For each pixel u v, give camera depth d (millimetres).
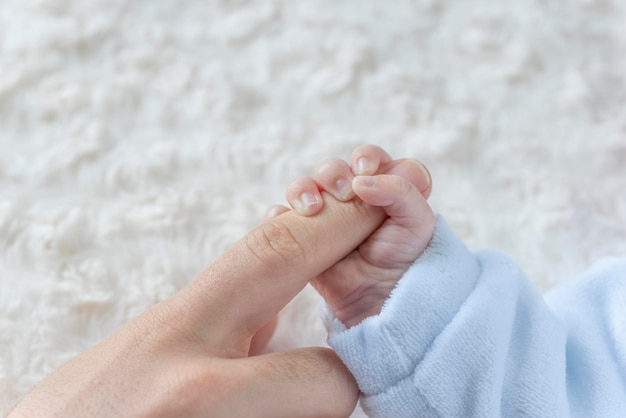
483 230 386
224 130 405
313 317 363
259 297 305
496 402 312
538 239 384
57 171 391
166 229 379
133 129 404
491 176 399
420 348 312
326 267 316
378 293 321
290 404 300
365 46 426
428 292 314
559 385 321
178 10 434
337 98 416
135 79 414
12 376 348
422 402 312
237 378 295
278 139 403
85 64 419
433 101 416
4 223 376
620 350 337
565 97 416
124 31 427
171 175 393
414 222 317
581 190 396
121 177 391
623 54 431
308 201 316
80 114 406
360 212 318
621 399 327
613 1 442
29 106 406
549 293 358
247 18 432
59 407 290
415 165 330
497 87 420
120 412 289
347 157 400
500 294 321
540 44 430
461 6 440
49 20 427
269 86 417
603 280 348
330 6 438
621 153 404
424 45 430
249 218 383
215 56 423
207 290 304
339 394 310
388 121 410
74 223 377
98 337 358
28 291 363
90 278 367
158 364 295
